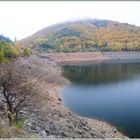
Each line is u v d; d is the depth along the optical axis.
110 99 70.50
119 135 44.59
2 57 87.31
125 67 154.88
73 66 167.62
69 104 65.62
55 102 64.19
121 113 57.25
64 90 84.62
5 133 19.52
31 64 129.12
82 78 110.50
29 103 39.34
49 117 45.28
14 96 36.06
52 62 185.00
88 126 46.69
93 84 94.75
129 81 99.06
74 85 93.75
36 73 102.06
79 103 66.81
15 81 36.22
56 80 99.94
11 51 124.62
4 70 36.66
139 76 112.31
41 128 36.28
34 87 40.38
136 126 49.03
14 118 30.67
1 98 38.56
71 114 54.75
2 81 34.22
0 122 21.48
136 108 60.97
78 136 39.34
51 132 36.75
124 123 50.78
